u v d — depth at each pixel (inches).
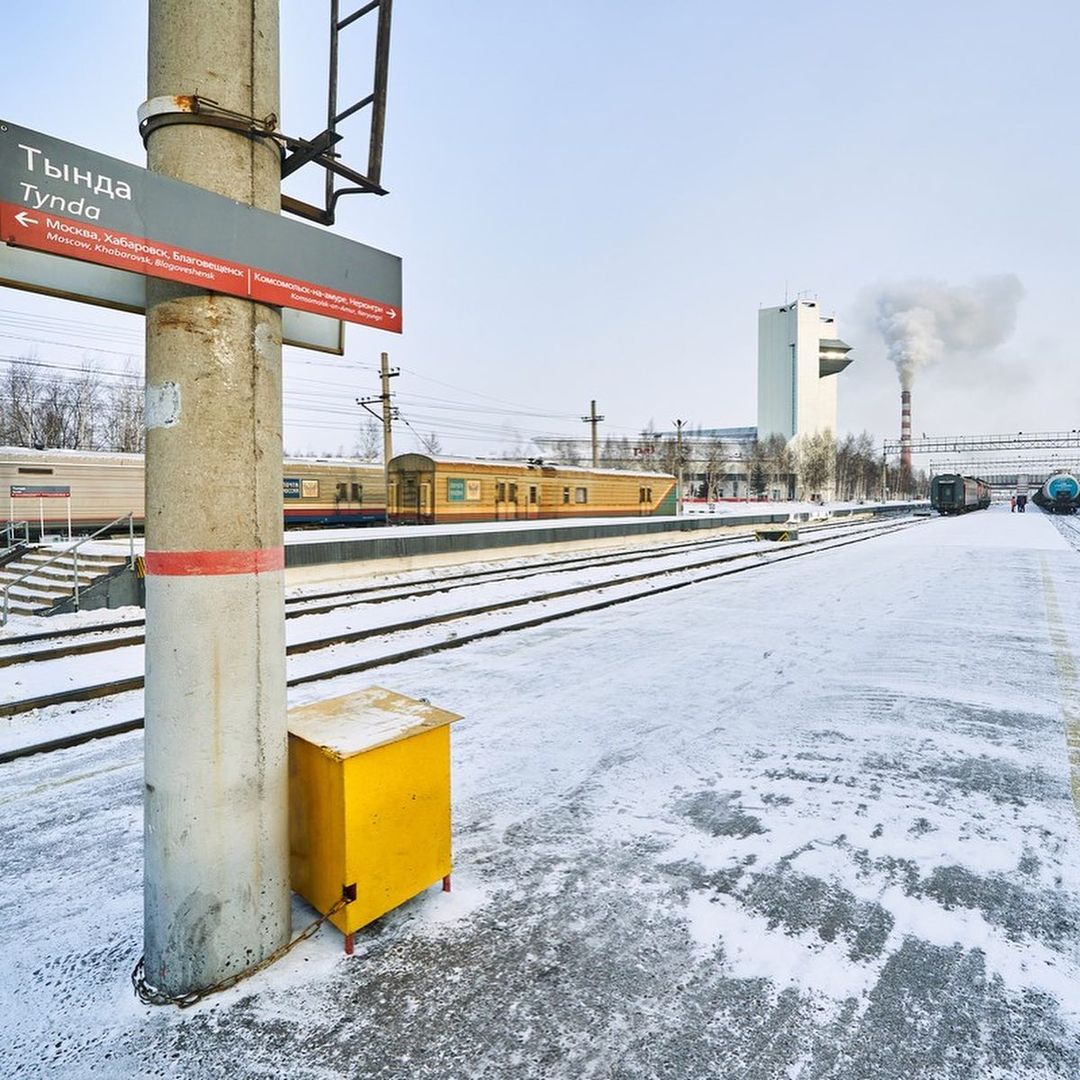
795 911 128.6
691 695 269.9
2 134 84.8
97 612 469.4
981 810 169.8
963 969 112.3
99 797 184.7
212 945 108.6
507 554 895.1
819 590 561.3
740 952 117.0
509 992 108.2
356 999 107.0
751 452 4360.2
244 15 111.2
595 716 244.8
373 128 134.3
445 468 1085.1
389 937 121.6
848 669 305.9
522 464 1232.8
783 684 283.9
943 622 413.4
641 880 139.8
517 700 265.3
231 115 108.6
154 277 100.7
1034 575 644.7
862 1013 103.0
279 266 115.0
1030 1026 100.3
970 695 265.4
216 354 107.3
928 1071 92.6
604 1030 100.3
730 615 450.6
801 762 201.3
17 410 1760.6
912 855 148.6
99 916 131.0
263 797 113.7
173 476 105.7
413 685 288.0
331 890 118.7
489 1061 95.1
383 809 120.6
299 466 1176.2
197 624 106.4
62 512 909.8
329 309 123.5
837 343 6294.3
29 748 216.7
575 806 174.1
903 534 1312.7
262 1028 101.5
